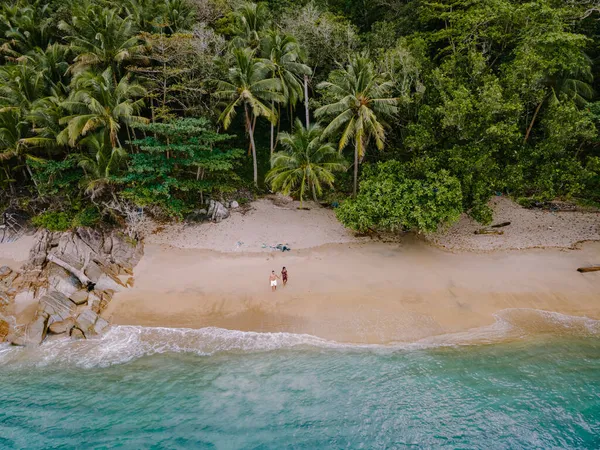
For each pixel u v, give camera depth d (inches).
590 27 1168.2
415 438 472.7
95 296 766.5
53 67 1137.4
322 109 999.0
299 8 1397.6
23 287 806.5
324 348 643.5
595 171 1127.0
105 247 924.0
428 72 1087.6
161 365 609.3
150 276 856.9
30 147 1029.2
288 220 1106.1
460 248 954.7
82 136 1064.2
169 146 980.6
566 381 556.1
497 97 832.9
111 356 629.9
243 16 1234.6
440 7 1254.9
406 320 698.2
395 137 1208.2
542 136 1180.5
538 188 1112.2
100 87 973.8
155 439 472.7
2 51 1241.4
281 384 565.3
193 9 1304.1
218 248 983.0
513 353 615.8
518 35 1070.4
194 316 727.7
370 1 1497.3
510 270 844.0
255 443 463.2
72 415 513.3
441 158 941.8
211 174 1214.3
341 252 953.5
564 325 677.3
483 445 458.3
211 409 520.1
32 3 1443.2
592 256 884.0
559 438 468.4
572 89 1099.9
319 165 1068.5
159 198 1064.2
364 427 486.9
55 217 1005.8
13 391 558.9
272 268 888.3
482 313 713.0
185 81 1127.6
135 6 1234.0
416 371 585.0
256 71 1087.6
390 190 898.1
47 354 636.1
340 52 1244.5
